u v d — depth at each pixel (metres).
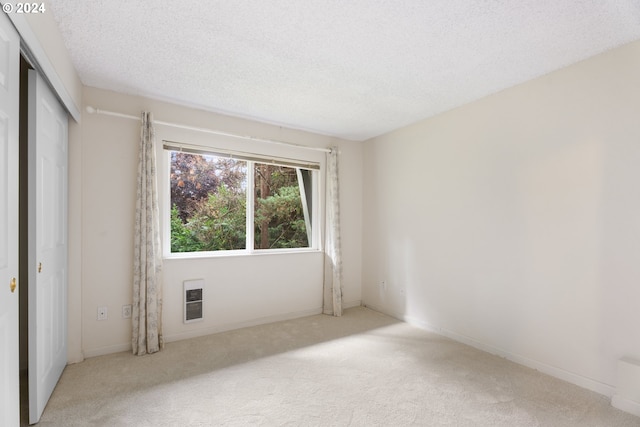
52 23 1.73
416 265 3.52
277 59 2.22
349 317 3.79
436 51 2.11
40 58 1.58
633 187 1.98
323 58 2.21
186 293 3.06
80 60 2.24
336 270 3.92
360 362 2.57
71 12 1.72
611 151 2.07
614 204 2.06
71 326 2.49
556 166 2.35
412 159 3.59
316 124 3.63
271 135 3.62
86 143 2.62
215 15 1.75
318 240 4.03
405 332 3.28
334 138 4.12
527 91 2.54
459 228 3.06
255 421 1.81
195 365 2.49
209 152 3.22
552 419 1.83
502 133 2.71
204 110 3.19
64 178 2.35
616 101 2.05
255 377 2.31
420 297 3.46
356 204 4.27
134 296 2.70
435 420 1.82
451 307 3.13
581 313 2.21
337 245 3.95
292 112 3.25
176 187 3.29
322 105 3.07
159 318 2.82
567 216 2.29
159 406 1.94
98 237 2.65
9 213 1.30
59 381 2.21
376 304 4.07
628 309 1.99
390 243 3.87
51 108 2.01
